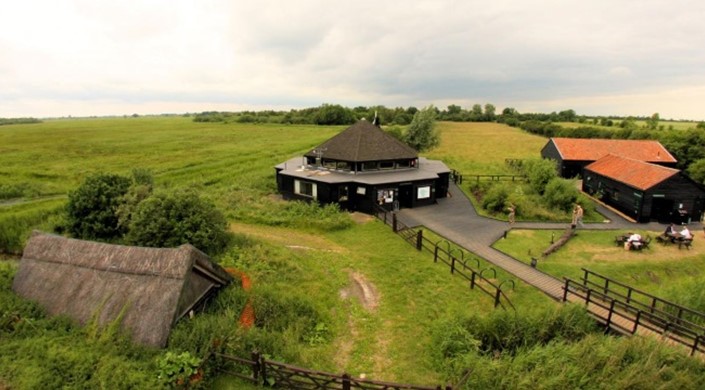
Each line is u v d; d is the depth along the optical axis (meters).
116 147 77.19
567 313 14.94
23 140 90.69
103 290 13.79
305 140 87.12
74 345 11.80
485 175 47.34
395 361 13.55
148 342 12.18
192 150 72.00
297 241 25.91
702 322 16.30
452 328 14.09
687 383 11.60
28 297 14.48
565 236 26.38
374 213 31.73
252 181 42.59
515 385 11.41
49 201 36.06
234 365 11.77
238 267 19.53
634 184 31.94
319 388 11.02
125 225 23.70
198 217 21.34
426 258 22.69
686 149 53.72
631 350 12.77
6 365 10.70
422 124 64.44
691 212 30.89
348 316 16.48
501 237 26.72
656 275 21.88
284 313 15.46
